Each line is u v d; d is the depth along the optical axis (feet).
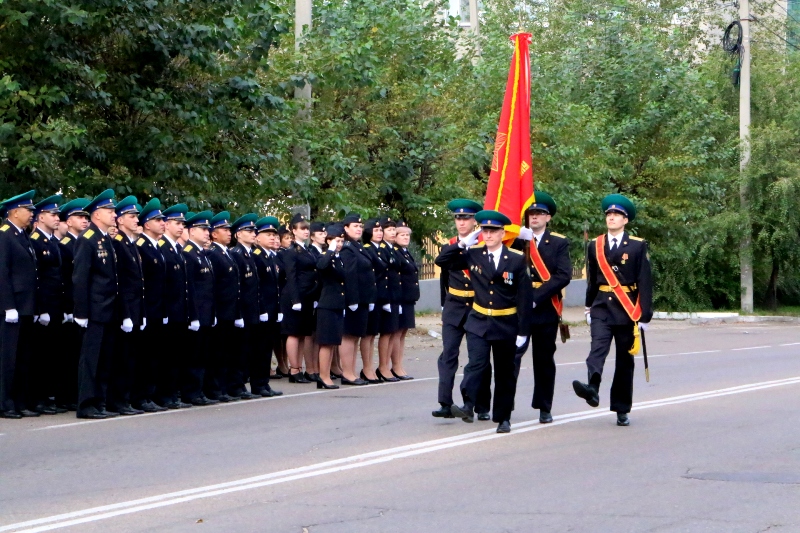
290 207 128.36
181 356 87.92
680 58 268.41
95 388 80.89
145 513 49.52
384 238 105.50
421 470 58.75
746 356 128.16
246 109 117.29
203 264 88.69
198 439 70.23
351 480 56.34
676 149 204.85
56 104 102.73
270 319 96.78
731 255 215.31
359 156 140.36
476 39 185.06
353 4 149.59
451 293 77.97
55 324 85.30
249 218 95.35
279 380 109.09
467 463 60.64
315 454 63.98
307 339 106.42
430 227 151.23
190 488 54.90
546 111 170.50
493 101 166.30
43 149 100.17
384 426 74.54
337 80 128.36
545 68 181.16
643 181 206.39
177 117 111.24
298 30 132.36
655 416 77.87
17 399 82.12
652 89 207.31
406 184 146.82
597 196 184.14
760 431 70.59
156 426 76.28
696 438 68.13
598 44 214.48
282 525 46.96
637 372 109.29
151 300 84.79
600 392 93.35
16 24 97.91
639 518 47.62
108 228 81.87
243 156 117.19
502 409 70.95
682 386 96.37
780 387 94.58
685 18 305.73
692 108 206.80
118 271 82.02
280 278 104.58
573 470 58.29
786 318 207.92
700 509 49.24
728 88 229.25
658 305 222.07
